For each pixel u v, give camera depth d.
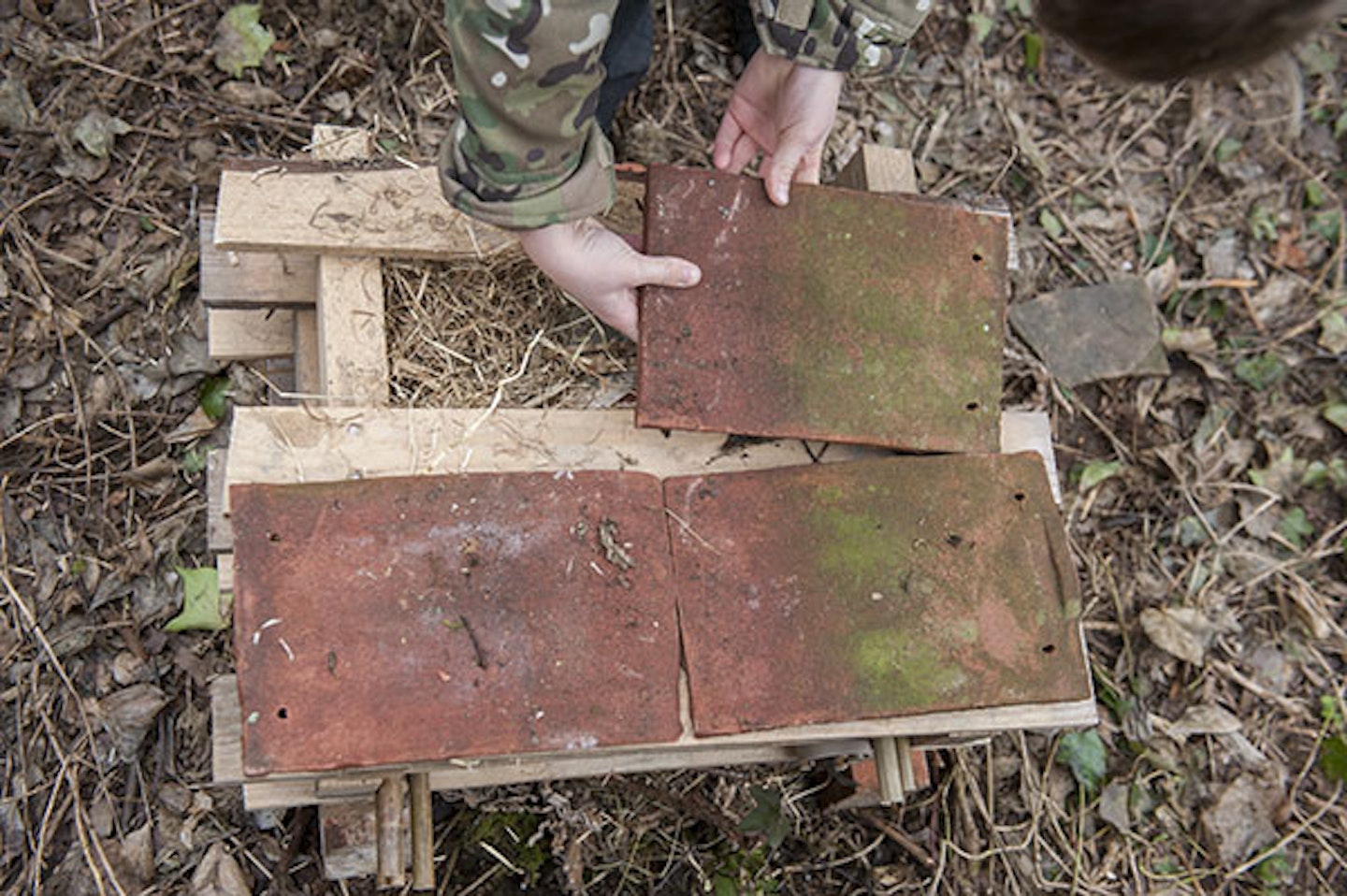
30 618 1.94
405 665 1.37
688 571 1.49
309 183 1.65
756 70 1.80
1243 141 2.69
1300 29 1.01
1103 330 2.47
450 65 2.31
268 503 1.41
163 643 1.98
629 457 1.59
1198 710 2.28
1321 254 2.64
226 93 2.25
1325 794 2.27
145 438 2.09
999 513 1.59
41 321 2.09
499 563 1.44
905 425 1.62
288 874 1.90
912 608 1.52
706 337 1.57
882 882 2.08
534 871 1.98
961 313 1.68
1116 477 2.41
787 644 1.48
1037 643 1.54
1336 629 2.37
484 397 1.68
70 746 1.90
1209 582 2.36
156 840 1.88
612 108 1.91
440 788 1.70
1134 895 2.15
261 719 1.33
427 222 1.67
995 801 2.17
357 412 1.54
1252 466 2.47
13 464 2.03
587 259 1.48
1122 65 1.07
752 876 2.03
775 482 1.56
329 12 2.30
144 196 2.19
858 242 1.67
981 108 2.56
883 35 1.58
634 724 1.42
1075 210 2.56
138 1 2.25
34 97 2.17
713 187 1.63
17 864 1.83
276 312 1.92
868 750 1.81
